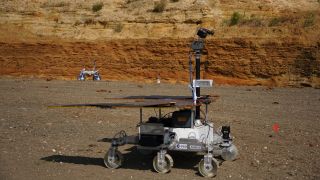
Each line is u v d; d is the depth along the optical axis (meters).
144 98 11.02
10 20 51.28
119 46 43.53
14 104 21.38
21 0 53.41
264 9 42.84
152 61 41.41
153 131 9.30
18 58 46.81
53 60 45.28
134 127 15.12
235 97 25.17
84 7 50.00
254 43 37.72
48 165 9.90
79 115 17.78
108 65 43.12
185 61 39.97
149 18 45.09
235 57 38.06
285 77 35.38
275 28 38.50
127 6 48.38
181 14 43.88
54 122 16.05
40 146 11.91
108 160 9.71
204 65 39.19
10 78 43.47
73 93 26.59
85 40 46.03
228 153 10.50
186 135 9.66
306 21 38.22
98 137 13.30
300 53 35.78
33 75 45.12
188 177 9.01
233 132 14.17
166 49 41.19
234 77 37.56
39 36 48.97
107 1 49.75
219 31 40.34
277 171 9.52
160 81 39.31
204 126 9.96
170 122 9.99
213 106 20.83
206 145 9.34
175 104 9.07
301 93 28.34
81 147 11.86
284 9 42.91
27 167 9.70
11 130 14.34
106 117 17.30
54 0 52.44
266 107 20.81
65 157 10.70
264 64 36.69
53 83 35.50
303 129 14.81
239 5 43.56
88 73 41.84
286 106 21.31
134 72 41.75
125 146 12.11
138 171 9.48
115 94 25.78
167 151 9.98
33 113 18.28
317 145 12.22
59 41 46.75
